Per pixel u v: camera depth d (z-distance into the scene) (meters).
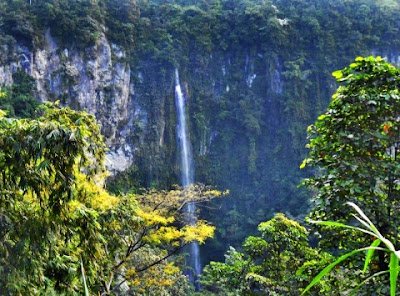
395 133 6.21
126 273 12.05
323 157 6.53
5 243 4.59
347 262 6.30
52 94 35.69
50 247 4.83
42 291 5.02
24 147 4.34
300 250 10.01
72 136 4.38
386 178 6.21
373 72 6.36
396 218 5.95
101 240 5.62
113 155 39.81
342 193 5.94
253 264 10.97
